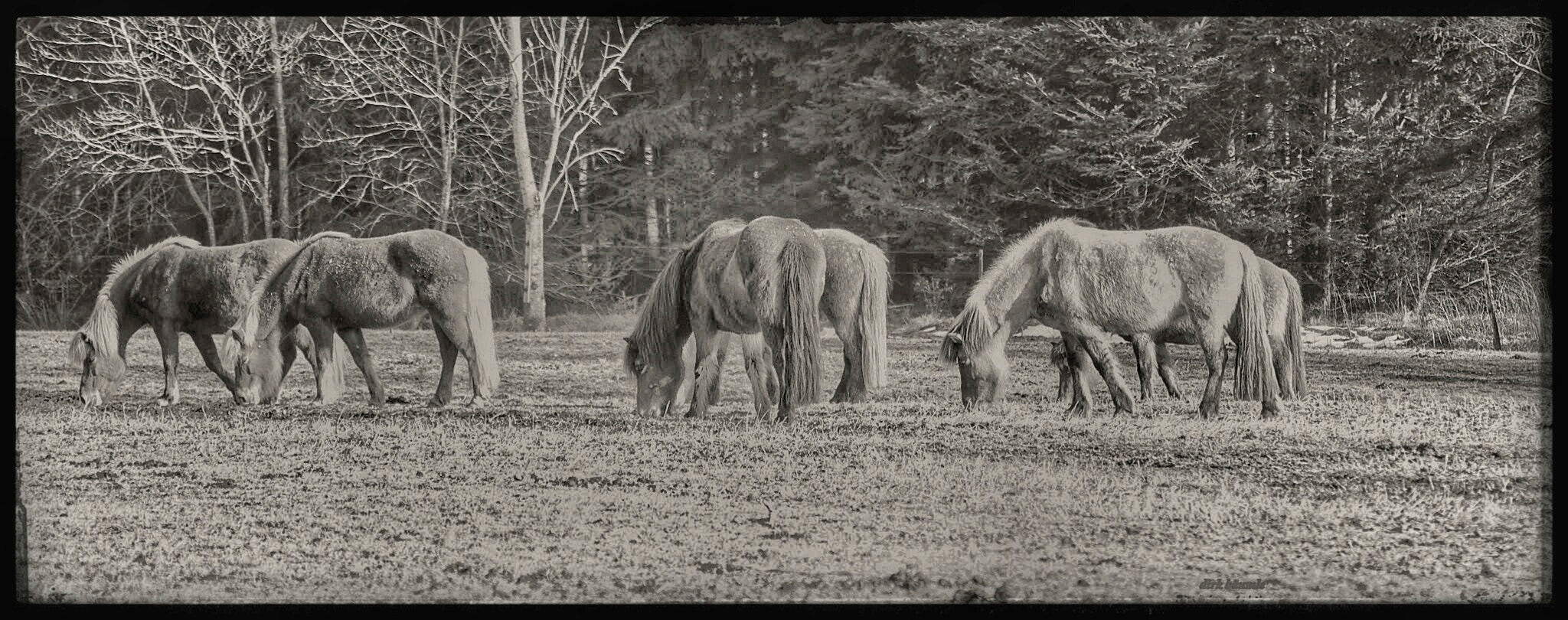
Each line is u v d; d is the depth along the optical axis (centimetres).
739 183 3622
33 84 3341
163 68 3350
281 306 1628
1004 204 3472
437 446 1321
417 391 1836
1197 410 1501
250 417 1517
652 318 1525
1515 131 2803
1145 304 1429
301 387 1888
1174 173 3206
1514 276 2605
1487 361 2023
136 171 3244
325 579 927
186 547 997
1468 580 933
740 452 1277
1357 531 1036
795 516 1060
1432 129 2920
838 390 1589
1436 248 2789
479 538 1007
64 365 2120
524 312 3014
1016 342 2305
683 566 943
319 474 1212
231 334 1616
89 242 3391
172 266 1677
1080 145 3195
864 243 1540
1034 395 1686
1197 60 3278
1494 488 1164
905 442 1318
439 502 1104
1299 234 3003
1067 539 1009
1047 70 3341
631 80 3775
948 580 918
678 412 1559
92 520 1074
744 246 1420
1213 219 3095
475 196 3428
